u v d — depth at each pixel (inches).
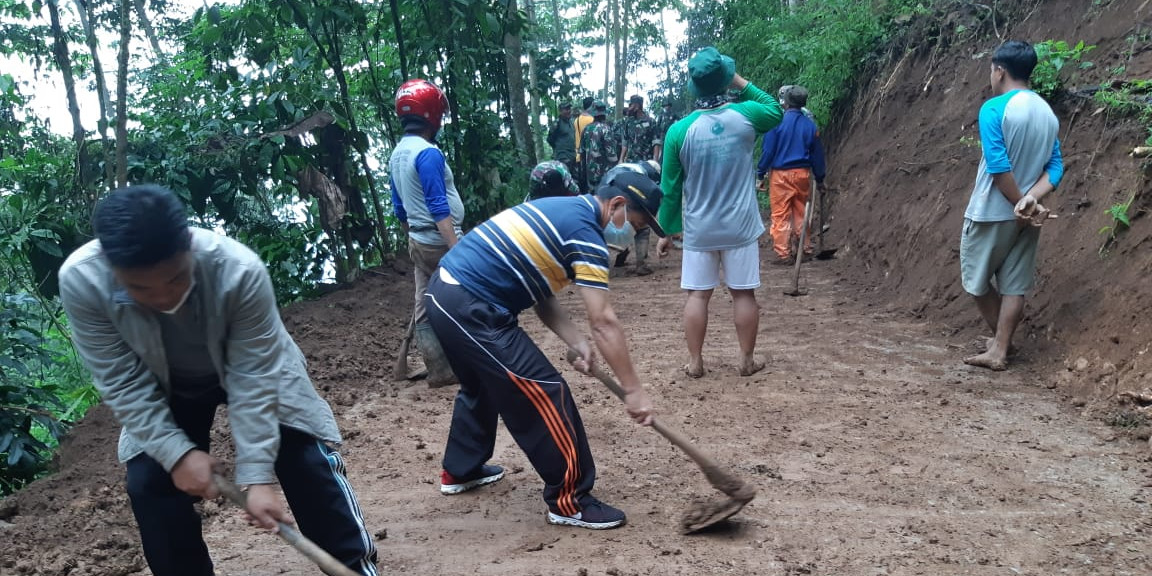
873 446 176.6
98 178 277.0
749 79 544.4
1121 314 200.5
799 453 174.4
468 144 378.9
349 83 362.3
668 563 130.4
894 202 352.2
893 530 139.6
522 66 515.8
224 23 316.8
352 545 111.9
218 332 94.7
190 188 292.7
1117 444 172.4
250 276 93.4
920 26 408.5
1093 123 249.9
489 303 137.1
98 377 96.1
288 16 317.7
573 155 550.0
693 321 225.5
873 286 327.3
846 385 217.0
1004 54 209.2
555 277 138.0
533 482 166.1
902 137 379.9
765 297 325.4
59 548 136.9
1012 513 144.7
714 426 191.8
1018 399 200.5
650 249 474.3
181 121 301.9
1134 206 214.2
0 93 285.4
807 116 382.6
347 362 245.9
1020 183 207.2
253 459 97.1
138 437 97.0
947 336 256.4
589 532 142.5
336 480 111.0
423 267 221.5
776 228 386.3
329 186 314.0
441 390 227.0
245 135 304.0
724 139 213.3
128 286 86.0
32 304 267.7
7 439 216.1
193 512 107.0
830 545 135.0
